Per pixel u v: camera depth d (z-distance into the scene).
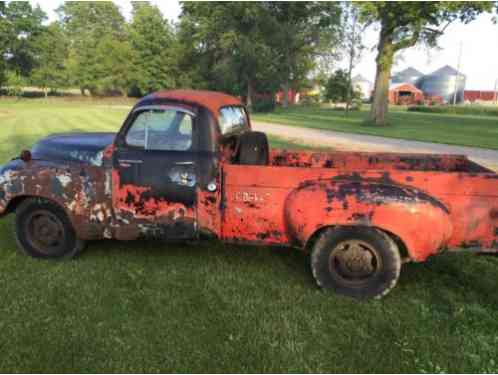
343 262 4.02
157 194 4.36
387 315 3.76
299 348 3.29
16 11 64.31
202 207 4.30
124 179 4.40
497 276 4.57
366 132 20.27
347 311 3.82
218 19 47.94
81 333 3.46
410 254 3.80
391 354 3.24
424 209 3.68
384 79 25.09
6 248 5.10
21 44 64.31
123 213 4.46
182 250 5.16
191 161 4.24
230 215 4.25
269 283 4.35
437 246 3.77
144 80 64.94
